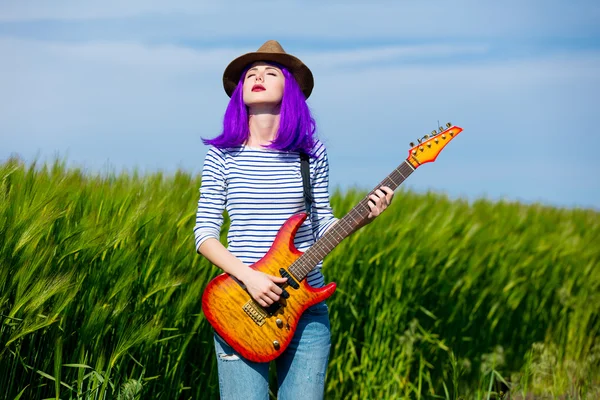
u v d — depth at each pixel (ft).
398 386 19.61
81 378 12.40
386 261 20.29
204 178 11.78
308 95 12.79
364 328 19.70
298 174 11.70
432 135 11.85
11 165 14.39
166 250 14.65
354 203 24.29
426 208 27.25
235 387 11.39
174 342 14.88
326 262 19.40
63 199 14.47
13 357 12.41
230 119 11.77
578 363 22.75
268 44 12.05
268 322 11.23
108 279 13.52
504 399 18.83
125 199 15.06
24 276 12.06
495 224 28.66
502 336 23.77
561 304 26.61
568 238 30.91
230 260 11.14
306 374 11.43
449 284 22.07
